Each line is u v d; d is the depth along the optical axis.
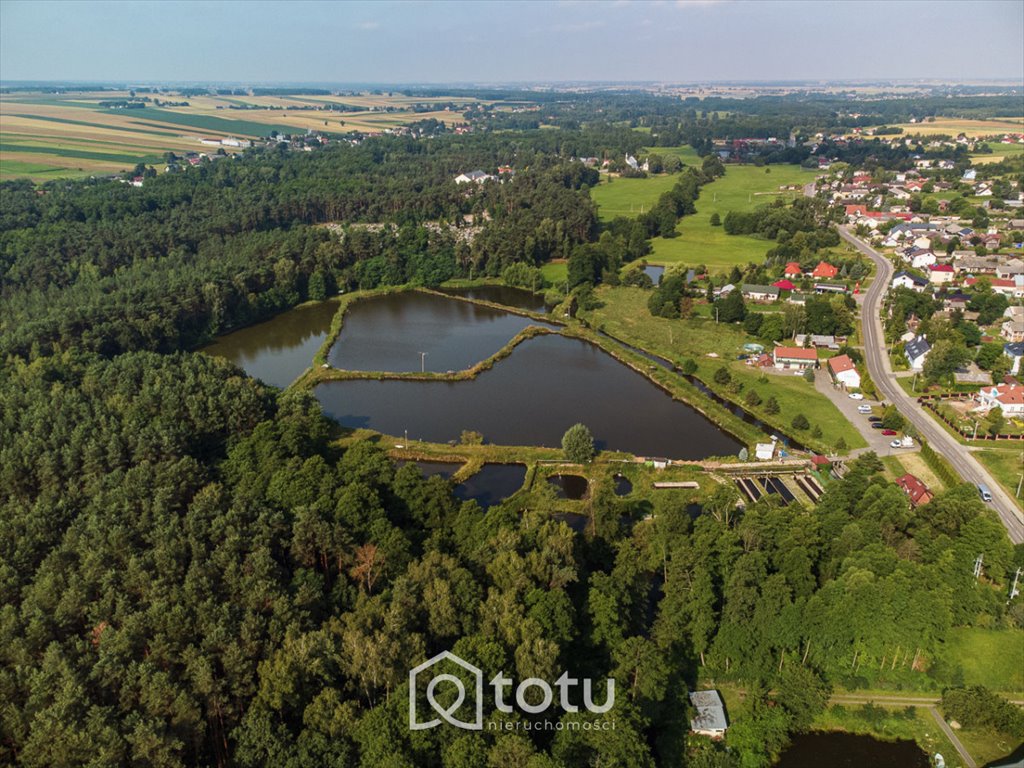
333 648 74.38
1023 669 87.94
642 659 79.69
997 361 175.75
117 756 62.47
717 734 80.94
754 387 174.00
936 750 79.38
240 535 93.38
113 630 75.25
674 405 170.12
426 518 113.38
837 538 98.88
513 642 77.06
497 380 187.00
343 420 163.62
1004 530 101.38
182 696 67.69
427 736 66.75
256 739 66.25
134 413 134.38
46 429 126.69
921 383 172.50
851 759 78.88
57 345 178.38
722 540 96.94
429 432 157.25
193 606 79.75
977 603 92.50
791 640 85.88
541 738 71.00
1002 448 142.38
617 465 139.38
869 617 85.75
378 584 92.56
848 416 157.75
